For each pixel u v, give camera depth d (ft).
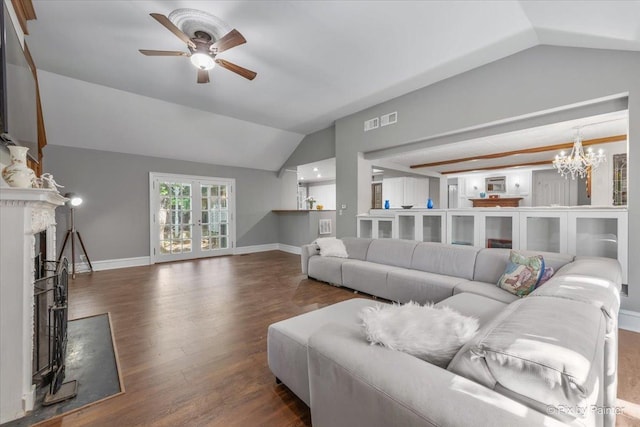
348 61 10.79
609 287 4.81
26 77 7.30
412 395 2.67
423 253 11.03
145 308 10.37
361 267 11.82
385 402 2.83
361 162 16.72
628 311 8.45
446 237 12.87
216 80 12.51
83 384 5.92
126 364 6.68
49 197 5.73
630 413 4.99
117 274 15.66
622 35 7.51
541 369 2.47
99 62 11.03
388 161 19.40
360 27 8.72
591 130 11.92
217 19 8.32
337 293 12.14
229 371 6.41
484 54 10.37
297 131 20.75
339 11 8.01
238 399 5.47
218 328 8.66
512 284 7.80
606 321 3.70
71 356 7.05
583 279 5.25
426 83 12.75
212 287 13.11
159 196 19.06
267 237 24.93
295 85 12.90
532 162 19.30
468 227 12.34
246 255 22.35
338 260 13.21
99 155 16.78
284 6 7.81
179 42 9.66
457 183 25.90
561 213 9.69
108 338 8.02
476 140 12.48
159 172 18.99
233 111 16.42
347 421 3.41
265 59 10.63
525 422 2.15
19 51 6.72
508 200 20.99
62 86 12.72
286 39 9.35
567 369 2.39
